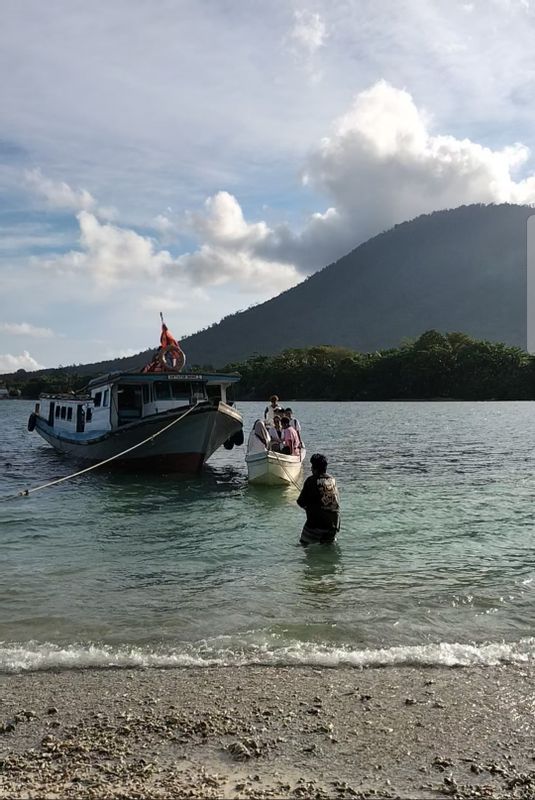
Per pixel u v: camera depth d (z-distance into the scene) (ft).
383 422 229.66
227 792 15.51
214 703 20.70
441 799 15.33
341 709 20.22
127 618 29.12
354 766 16.85
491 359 509.76
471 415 284.00
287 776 16.34
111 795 15.33
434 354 524.93
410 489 70.28
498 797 15.42
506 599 31.68
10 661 24.22
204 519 55.21
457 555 40.98
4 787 15.72
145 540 46.73
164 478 82.43
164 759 17.21
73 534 49.08
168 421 79.15
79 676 22.94
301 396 591.78
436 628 27.63
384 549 42.83
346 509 58.18
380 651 24.93
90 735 18.58
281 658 24.43
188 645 25.79
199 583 34.91
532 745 17.99
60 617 29.30
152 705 20.58
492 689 21.63
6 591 33.45
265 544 44.96
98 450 90.58
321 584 34.50
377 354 634.02
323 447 126.82
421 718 19.60
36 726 19.19
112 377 84.89
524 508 58.54
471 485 73.10
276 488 73.56
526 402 480.64
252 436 75.25
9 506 62.39
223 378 87.81
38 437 167.73
